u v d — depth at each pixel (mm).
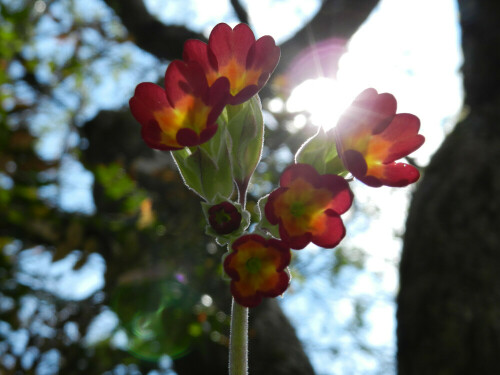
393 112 148
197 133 145
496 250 366
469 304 353
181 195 454
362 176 141
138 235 430
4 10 536
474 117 451
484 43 474
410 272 392
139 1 610
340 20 564
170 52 630
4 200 460
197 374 410
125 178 456
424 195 418
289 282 137
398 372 376
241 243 135
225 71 153
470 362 337
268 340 425
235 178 153
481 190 395
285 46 578
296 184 140
